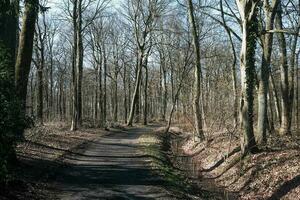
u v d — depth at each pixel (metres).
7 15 15.68
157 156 23.22
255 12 20.08
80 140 30.03
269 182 17.06
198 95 32.41
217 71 50.75
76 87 38.03
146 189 14.83
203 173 22.34
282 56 28.38
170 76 69.06
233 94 34.22
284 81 28.34
